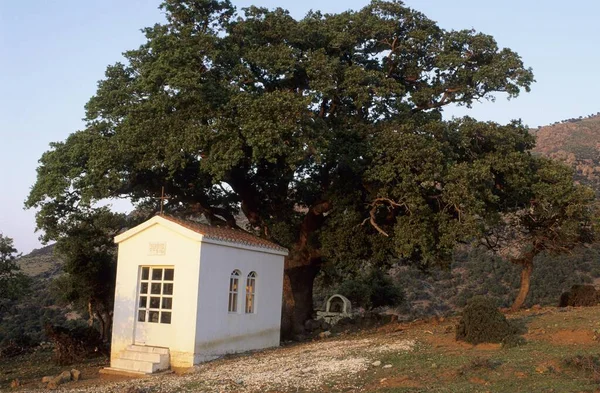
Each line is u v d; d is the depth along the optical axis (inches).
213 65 912.9
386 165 875.4
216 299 752.3
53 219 1011.3
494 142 938.1
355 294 1734.7
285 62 916.6
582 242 982.4
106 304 1150.3
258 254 843.4
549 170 940.6
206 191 1143.6
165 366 715.4
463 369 511.2
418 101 1016.9
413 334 755.4
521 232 1023.6
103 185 899.4
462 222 866.8
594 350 542.0
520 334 645.9
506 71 956.0
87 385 651.5
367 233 1009.5
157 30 927.0
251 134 822.5
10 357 1153.4
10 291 1043.3
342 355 658.2
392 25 1000.9
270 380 557.3
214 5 954.1
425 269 1179.3
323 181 1055.0
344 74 946.7
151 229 764.0
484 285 2084.2
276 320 880.9
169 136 867.4
